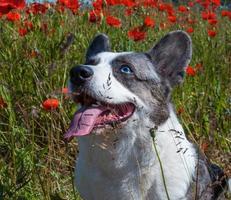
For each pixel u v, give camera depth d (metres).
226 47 2.55
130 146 1.47
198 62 2.36
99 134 1.43
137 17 2.45
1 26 2.11
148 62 1.54
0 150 1.81
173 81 1.56
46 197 1.61
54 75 1.96
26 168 1.70
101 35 1.64
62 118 1.84
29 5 2.18
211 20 2.41
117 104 1.45
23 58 1.98
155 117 1.49
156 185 1.50
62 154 1.78
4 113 1.87
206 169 1.57
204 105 2.02
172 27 2.63
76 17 2.28
